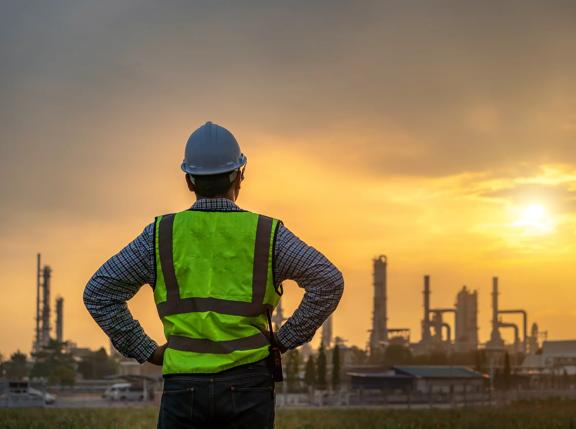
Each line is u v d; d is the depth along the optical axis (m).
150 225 4.53
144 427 27.47
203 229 4.45
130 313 4.54
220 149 4.57
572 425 32.22
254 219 4.48
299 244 4.43
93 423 28.22
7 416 42.09
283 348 4.45
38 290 185.38
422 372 121.94
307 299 4.41
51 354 179.00
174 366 4.31
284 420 35.88
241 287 4.38
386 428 32.25
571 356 192.50
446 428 32.88
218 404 4.28
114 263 4.46
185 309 4.38
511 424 33.66
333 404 87.81
